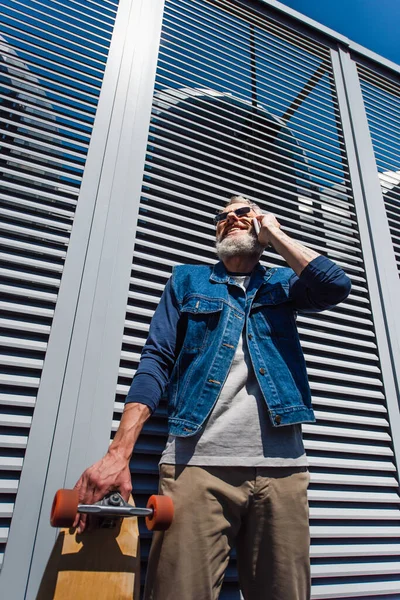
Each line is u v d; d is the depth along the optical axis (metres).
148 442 1.14
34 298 1.15
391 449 1.47
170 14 1.91
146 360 1.00
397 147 2.39
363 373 1.58
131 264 1.32
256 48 2.20
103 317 1.20
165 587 0.76
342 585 1.20
